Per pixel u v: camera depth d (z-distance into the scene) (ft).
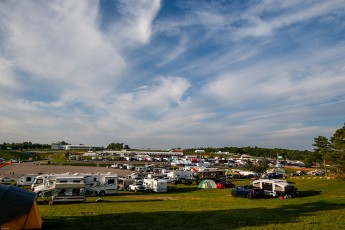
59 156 587.68
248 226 64.64
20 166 350.23
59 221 70.08
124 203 110.83
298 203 107.04
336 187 146.51
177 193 155.63
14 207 57.52
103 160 490.08
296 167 459.73
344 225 64.80
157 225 66.13
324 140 223.92
